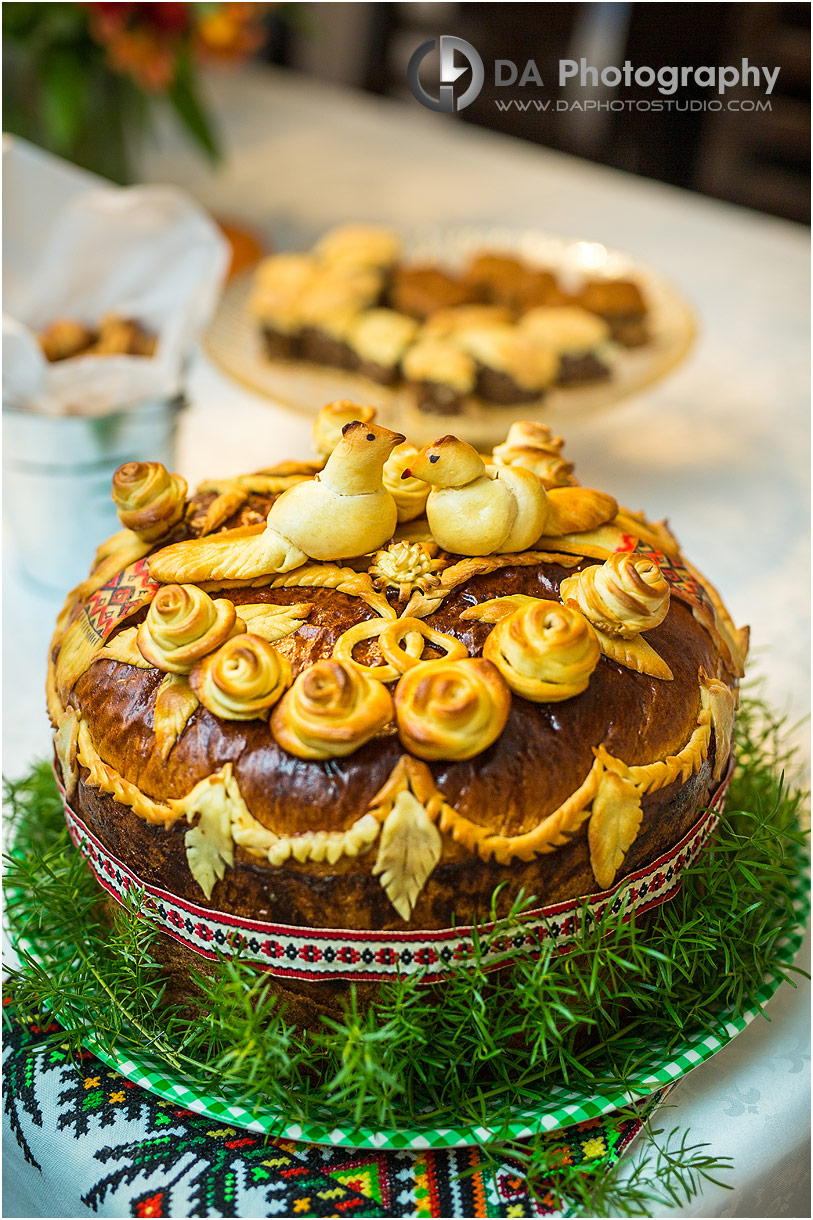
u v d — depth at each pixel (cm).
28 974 78
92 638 75
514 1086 71
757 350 169
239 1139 71
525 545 74
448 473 72
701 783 74
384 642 70
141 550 78
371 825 67
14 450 106
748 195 231
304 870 67
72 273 125
